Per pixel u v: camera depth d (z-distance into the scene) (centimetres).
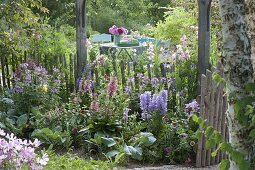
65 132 727
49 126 758
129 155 667
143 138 677
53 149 719
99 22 2197
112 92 750
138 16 2269
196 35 1130
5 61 968
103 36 1531
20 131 761
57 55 966
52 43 1090
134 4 2262
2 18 874
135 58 1127
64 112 764
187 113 712
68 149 711
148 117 716
